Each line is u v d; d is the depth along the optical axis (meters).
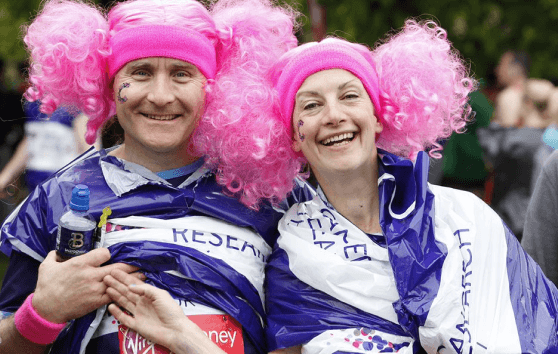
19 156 8.84
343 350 3.86
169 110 4.11
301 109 4.11
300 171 4.60
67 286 3.85
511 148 8.06
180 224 4.10
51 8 4.34
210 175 4.38
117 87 4.14
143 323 3.88
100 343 3.96
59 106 4.53
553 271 4.96
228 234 4.18
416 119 4.31
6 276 4.11
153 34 4.04
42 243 4.05
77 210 3.92
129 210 4.09
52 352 4.09
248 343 4.11
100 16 4.31
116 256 3.99
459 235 4.04
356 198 4.17
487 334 3.81
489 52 12.59
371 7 12.14
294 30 4.99
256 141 4.24
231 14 4.46
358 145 4.06
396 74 4.27
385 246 4.07
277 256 4.20
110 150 4.49
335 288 3.95
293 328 4.02
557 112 8.29
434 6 12.21
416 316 3.80
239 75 4.38
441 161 8.34
